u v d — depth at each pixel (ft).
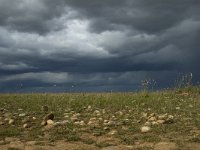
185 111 50.31
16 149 30.40
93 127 39.19
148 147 30.71
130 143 32.48
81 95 71.87
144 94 69.56
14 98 73.00
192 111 49.83
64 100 65.26
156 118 43.47
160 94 70.85
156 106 56.75
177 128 38.09
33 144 32.37
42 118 46.91
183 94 72.64
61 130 37.63
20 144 32.27
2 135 36.63
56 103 62.90
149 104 59.16
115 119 44.68
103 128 38.75
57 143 32.81
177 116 45.93
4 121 44.80
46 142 32.99
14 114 50.93
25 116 48.98
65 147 31.35
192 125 39.81
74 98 67.21
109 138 34.40
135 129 37.88
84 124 41.19
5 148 30.94
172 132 36.55
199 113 48.06
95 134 35.73
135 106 57.98
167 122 41.09
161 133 36.32
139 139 33.86
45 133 36.99
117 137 34.83
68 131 37.22
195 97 68.33
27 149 30.48
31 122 43.78
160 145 31.35
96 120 44.06
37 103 63.77
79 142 33.30
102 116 47.67
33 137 35.17
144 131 36.91
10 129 39.06
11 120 43.52
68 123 41.42
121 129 38.29
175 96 69.87
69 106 59.57
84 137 34.96
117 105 59.47
